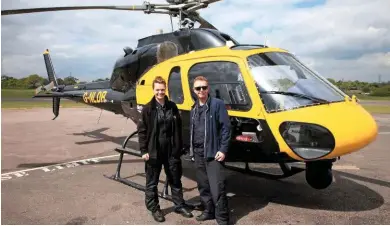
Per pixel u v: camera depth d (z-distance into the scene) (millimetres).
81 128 13891
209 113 3852
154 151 4062
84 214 4336
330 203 4668
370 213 4285
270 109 4074
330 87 4457
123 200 4887
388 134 12297
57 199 4926
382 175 6207
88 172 6582
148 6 6961
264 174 5242
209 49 4969
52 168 6926
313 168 4738
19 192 5262
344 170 6609
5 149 9070
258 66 4375
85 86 9539
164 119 4086
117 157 8109
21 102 34375
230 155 4539
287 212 4332
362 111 4215
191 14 6969
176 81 5199
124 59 6902
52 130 13195
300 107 3977
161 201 4801
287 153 4020
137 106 6082
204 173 4004
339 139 3766
